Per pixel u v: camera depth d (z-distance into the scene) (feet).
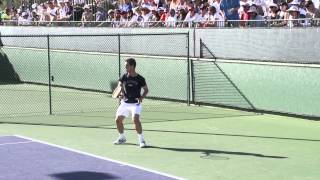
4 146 48.93
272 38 70.23
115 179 36.58
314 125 61.67
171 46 84.38
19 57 115.03
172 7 87.25
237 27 74.74
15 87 106.32
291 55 68.23
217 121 64.69
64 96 91.97
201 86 78.74
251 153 46.42
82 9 107.86
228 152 46.75
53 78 102.37
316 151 47.32
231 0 77.51
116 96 49.62
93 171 39.04
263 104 70.54
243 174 38.83
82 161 42.52
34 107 79.00
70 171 39.04
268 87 69.77
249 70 72.02
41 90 101.30
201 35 79.66
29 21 116.67
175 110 74.23
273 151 47.32
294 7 67.87
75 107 78.64
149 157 44.57
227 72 74.84
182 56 82.69
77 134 56.08
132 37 91.09
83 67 100.22
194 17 82.07
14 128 60.23
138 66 88.48
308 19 66.13
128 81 48.75
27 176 37.55
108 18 100.32
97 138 53.57
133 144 50.37
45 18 115.65
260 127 60.39
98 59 96.78
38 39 112.37
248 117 67.67
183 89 81.30
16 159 43.21
